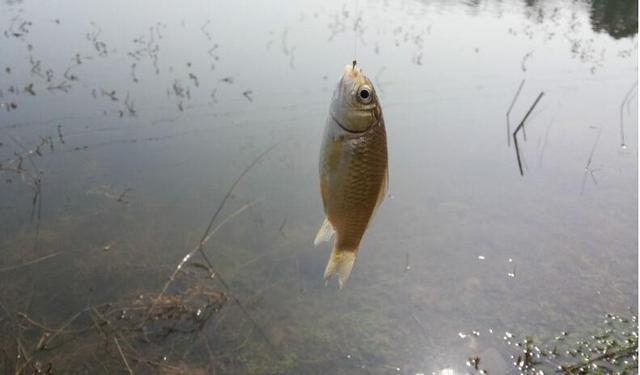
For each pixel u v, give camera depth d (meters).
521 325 0.40
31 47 0.86
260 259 0.46
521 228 0.51
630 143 0.71
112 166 0.57
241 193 0.55
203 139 0.64
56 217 0.49
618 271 0.46
